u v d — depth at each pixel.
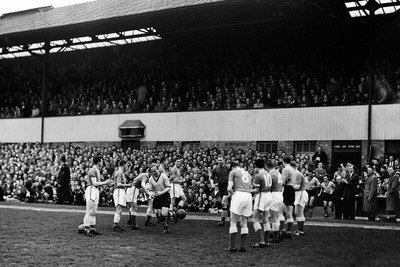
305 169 24.66
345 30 33.31
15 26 42.62
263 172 14.55
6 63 49.53
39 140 43.25
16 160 38.38
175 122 37.12
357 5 31.97
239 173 13.67
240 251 13.53
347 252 13.52
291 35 35.69
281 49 36.06
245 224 13.62
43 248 13.39
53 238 15.25
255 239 15.88
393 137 29.47
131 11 35.12
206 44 39.41
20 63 48.72
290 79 34.59
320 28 34.25
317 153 30.62
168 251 13.43
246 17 35.50
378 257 12.83
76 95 43.78
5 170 35.66
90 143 40.53
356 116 30.73
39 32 38.97
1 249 13.12
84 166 33.25
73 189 29.92
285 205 16.03
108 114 39.91
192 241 15.26
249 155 30.88
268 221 14.58
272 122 33.53
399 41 31.22
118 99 41.16
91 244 14.28
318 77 33.94
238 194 13.55
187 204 26.34
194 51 39.81
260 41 37.06
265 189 14.50
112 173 32.19
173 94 38.62
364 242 15.17
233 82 36.94
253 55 37.12
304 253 13.36
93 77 43.88
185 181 27.88
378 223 20.03
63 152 37.50
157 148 37.75
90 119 40.66
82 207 26.44
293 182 16.16
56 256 12.30
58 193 30.16
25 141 44.03
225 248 14.04
